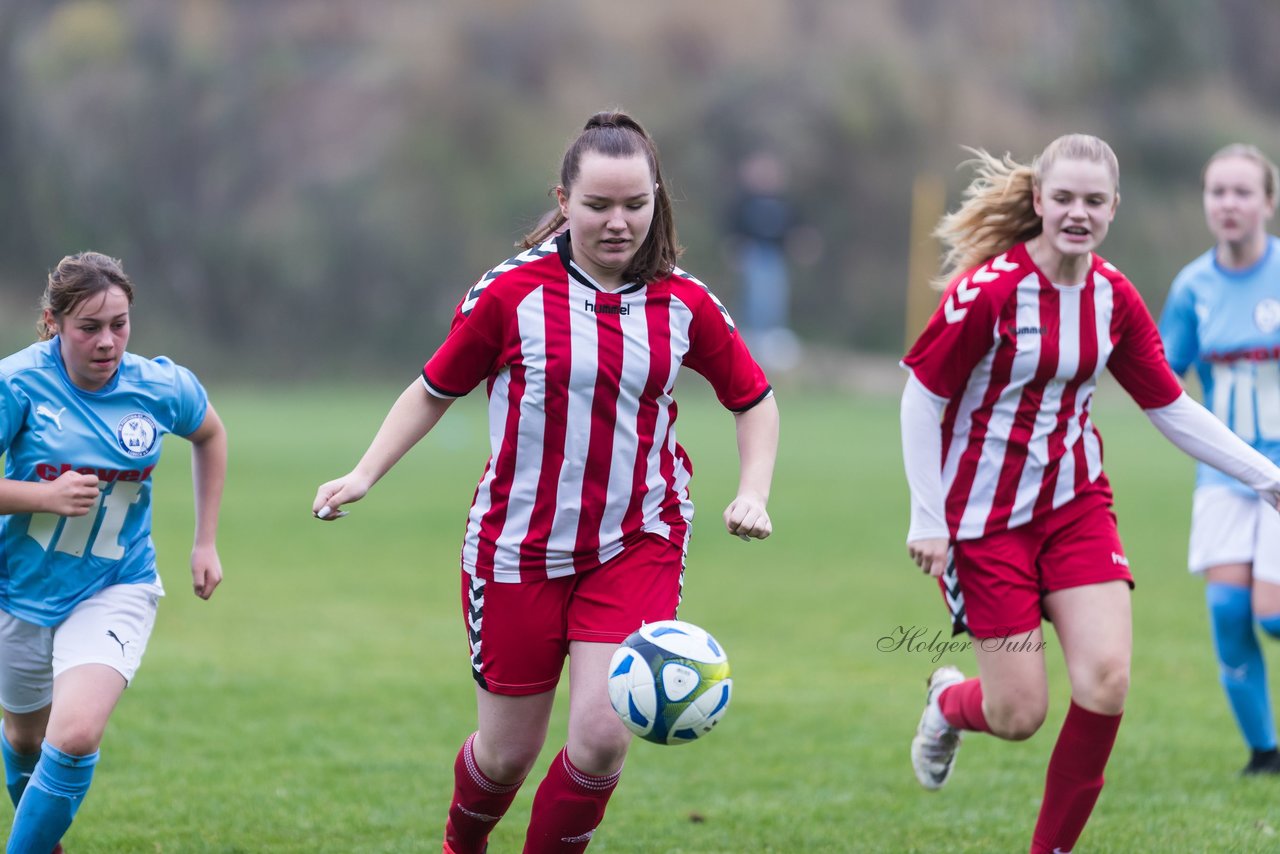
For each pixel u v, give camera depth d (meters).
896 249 178.38
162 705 26.98
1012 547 17.84
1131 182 190.75
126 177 165.00
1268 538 22.22
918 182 175.88
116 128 165.62
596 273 15.77
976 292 17.48
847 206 178.75
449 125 170.50
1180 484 69.94
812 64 182.38
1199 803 21.06
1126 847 18.83
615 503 15.88
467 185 168.50
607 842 19.34
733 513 15.61
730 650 33.06
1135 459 84.88
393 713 26.62
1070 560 17.70
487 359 15.96
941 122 184.12
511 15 178.62
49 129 165.00
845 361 167.75
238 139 167.88
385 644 33.50
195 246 163.38
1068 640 17.53
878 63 183.38
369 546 48.91
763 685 29.56
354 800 21.05
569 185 15.29
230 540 49.69
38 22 172.75
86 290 16.03
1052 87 196.00
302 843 19.02
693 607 38.50
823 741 25.06
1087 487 17.89
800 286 174.62
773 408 16.64
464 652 32.62
